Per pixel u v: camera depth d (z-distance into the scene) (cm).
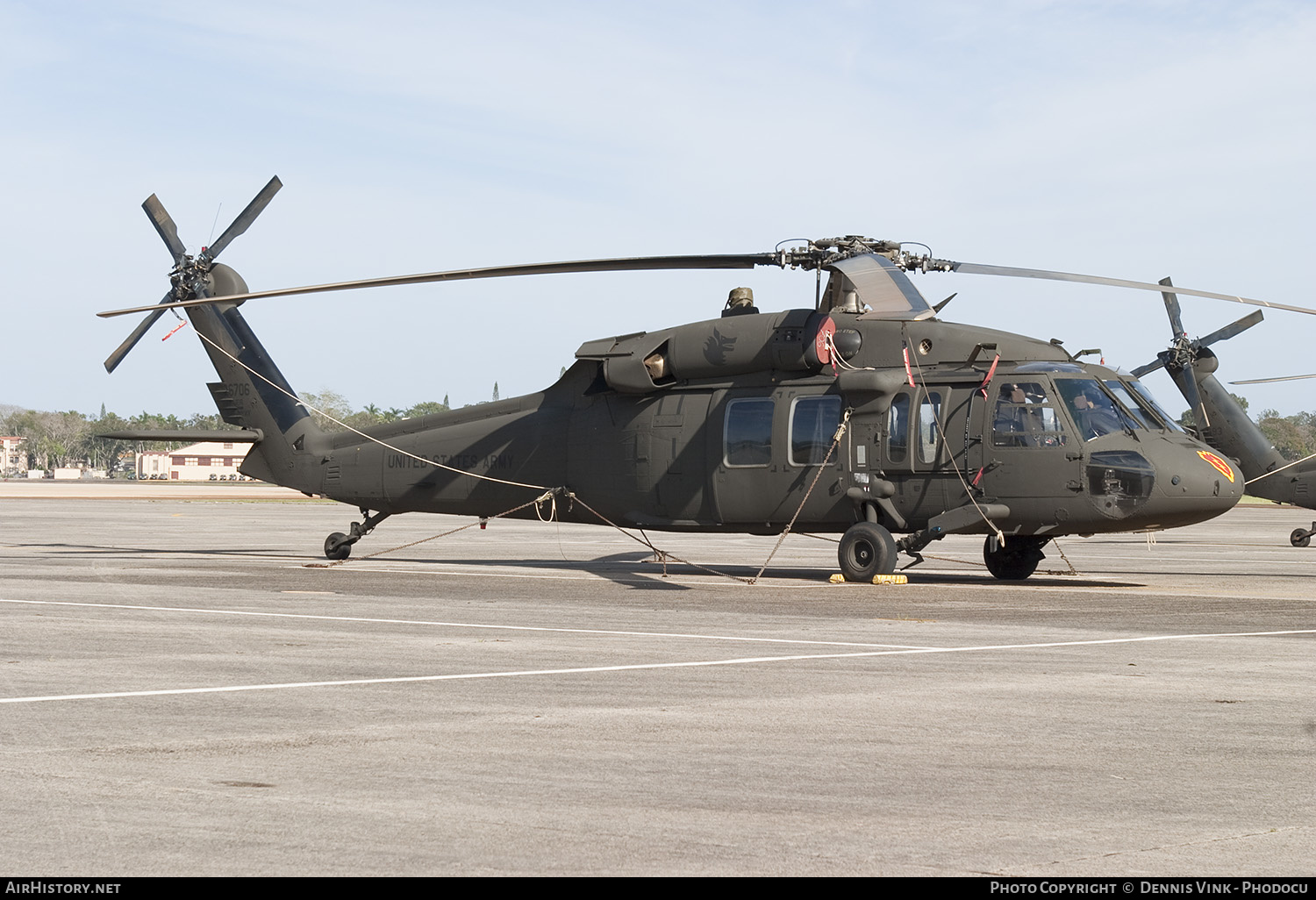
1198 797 579
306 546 2834
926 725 742
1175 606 1449
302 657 1014
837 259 1678
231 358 2311
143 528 3844
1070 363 1736
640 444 1906
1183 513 1630
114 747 675
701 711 784
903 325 1778
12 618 1284
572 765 638
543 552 2711
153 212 2331
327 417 2253
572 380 2009
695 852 494
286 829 522
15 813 544
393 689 859
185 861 478
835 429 1773
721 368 1845
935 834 519
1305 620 1304
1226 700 824
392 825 530
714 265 1686
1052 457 1656
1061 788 596
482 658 1010
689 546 3036
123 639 1126
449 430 2116
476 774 619
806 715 771
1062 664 980
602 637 1148
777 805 563
